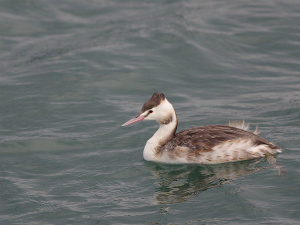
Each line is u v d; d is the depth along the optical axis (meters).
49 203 11.38
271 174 12.02
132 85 18.58
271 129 14.73
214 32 22.22
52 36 23.27
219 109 16.62
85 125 15.70
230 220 10.20
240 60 20.44
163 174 12.75
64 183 12.34
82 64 20.08
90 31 23.53
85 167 13.22
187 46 21.20
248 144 12.90
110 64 20.03
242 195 11.12
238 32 22.25
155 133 13.92
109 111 16.62
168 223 10.27
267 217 10.19
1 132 15.22
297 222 9.94
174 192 11.68
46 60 20.72
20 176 12.75
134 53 20.91
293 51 20.98
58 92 17.89
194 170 12.84
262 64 20.14
